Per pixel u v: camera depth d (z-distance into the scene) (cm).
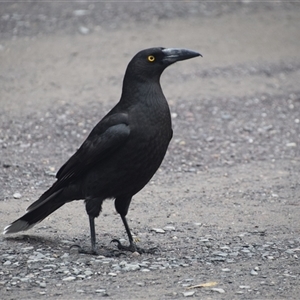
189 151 1512
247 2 2770
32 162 1419
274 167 1429
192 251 982
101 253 959
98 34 2341
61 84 1917
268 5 2738
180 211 1170
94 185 944
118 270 895
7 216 1127
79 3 2733
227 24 2484
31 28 2412
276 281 863
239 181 1339
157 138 922
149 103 925
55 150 1502
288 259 948
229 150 1530
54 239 1023
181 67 2072
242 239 1037
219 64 2097
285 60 2153
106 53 2158
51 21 2484
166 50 946
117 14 2569
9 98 1811
